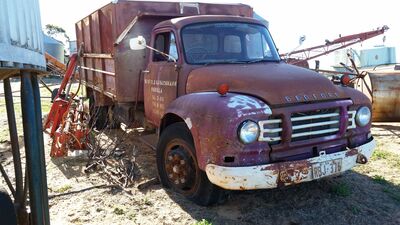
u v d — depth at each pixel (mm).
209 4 6973
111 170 5840
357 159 4504
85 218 4414
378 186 5180
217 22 5625
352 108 4602
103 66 7730
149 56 6133
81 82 9773
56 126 6867
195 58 5316
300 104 4172
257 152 3965
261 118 3961
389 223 4180
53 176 5754
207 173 4102
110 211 4582
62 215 4492
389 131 8547
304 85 4348
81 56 8047
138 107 6883
